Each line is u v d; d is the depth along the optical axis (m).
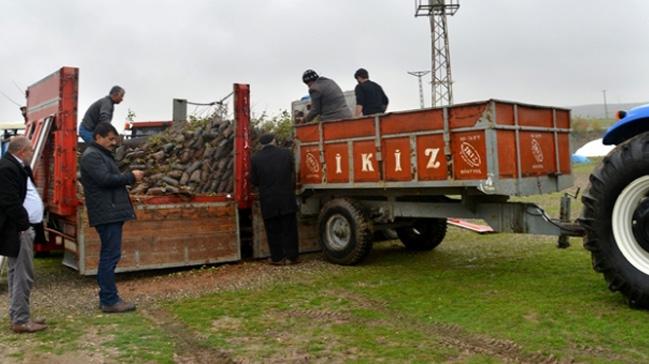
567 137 6.60
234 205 7.73
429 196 7.16
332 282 6.39
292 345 4.20
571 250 7.75
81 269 6.62
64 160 6.70
